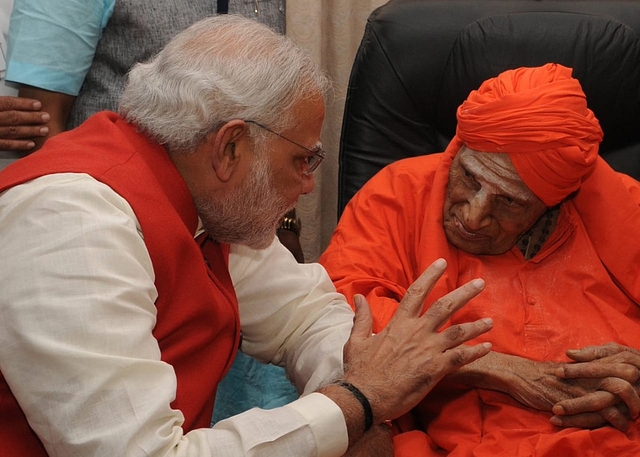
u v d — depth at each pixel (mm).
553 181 1392
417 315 1253
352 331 1289
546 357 1460
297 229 1970
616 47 1802
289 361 1481
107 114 1236
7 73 1808
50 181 1071
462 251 1576
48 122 1836
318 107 1202
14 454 1096
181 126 1142
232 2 1993
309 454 1072
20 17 1799
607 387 1326
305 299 1479
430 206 1562
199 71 1139
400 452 1355
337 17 2418
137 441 973
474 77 1839
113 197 1084
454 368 1213
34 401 981
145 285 1062
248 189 1193
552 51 1817
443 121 1901
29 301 982
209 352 1296
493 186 1417
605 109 1835
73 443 963
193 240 1196
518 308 1506
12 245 1023
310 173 1255
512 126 1362
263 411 1095
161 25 1886
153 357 1046
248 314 1475
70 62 1818
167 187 1165
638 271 1520
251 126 1147
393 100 1897
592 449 1304
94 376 968
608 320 1477
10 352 986
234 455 1038
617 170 1886
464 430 1369
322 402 1111
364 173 1934
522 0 1883
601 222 1531
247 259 1456
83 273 996
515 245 1570
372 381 1170
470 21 1854
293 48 1204
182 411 1221
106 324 990
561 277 1538
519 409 1383
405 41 1872
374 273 1592
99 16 1841
